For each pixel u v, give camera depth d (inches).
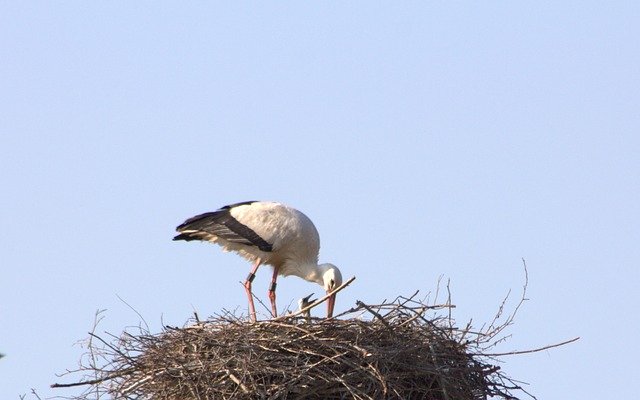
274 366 576.7
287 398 574.6
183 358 585.6
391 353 579.8
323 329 591.8
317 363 572.4
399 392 579.2
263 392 565.3
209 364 576.1
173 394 582.2
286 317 600.4
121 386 585.6
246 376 572.4
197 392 567.5
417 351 592.1
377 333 595.8
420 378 593.6
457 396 596.1
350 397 574.2
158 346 598.2
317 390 573.6
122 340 594.9
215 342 587.2
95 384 579.2
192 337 596.1
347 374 572.1
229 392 571.2
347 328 594.6
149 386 584.7
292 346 586.6
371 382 576.1
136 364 589.0
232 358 574.6
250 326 599.2
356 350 580.4
